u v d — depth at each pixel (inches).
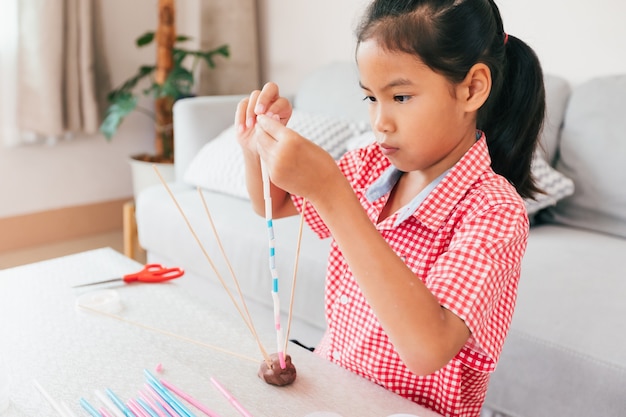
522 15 72.6
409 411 25.9
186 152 79.8
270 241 26.3
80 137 102.5
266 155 23.1
